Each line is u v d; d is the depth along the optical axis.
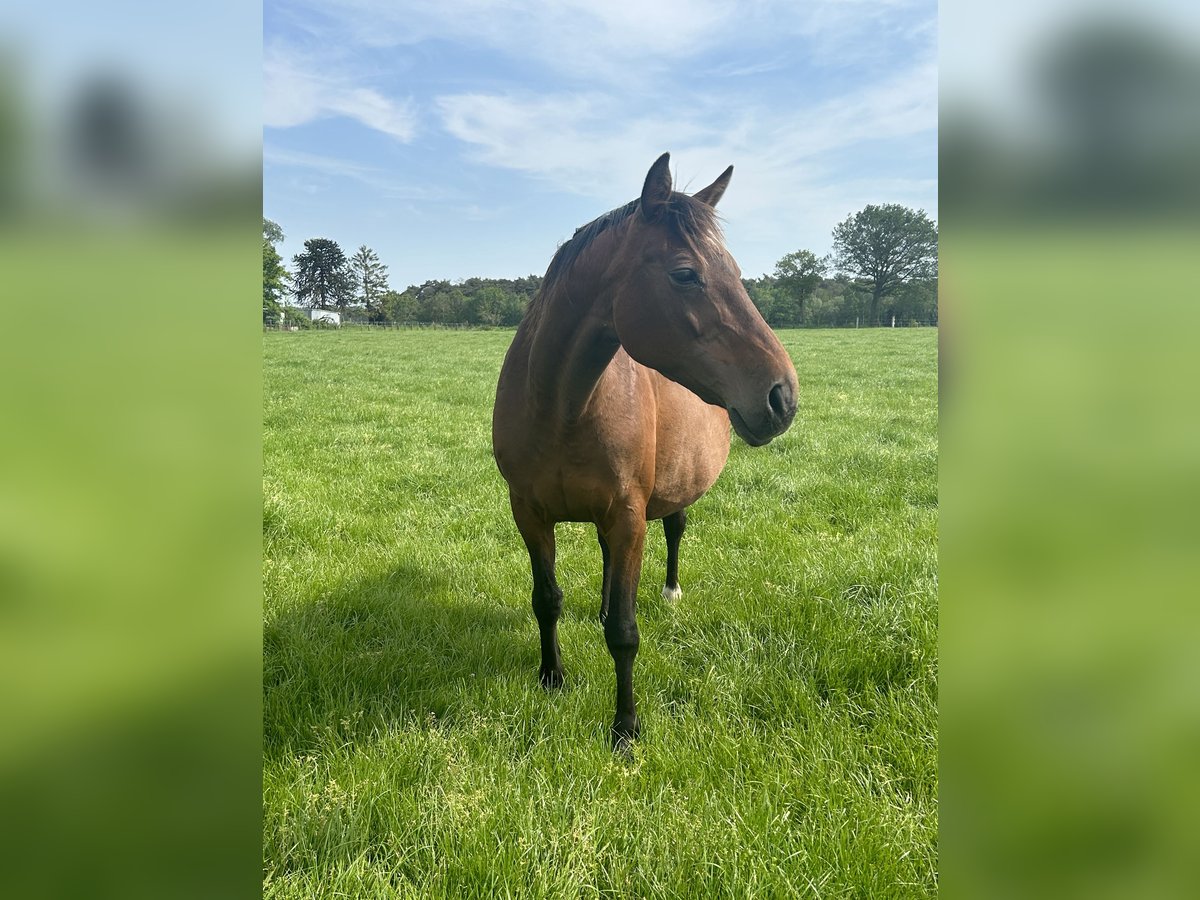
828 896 1.87
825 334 41.34
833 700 2.84
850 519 5.30
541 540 3.04
